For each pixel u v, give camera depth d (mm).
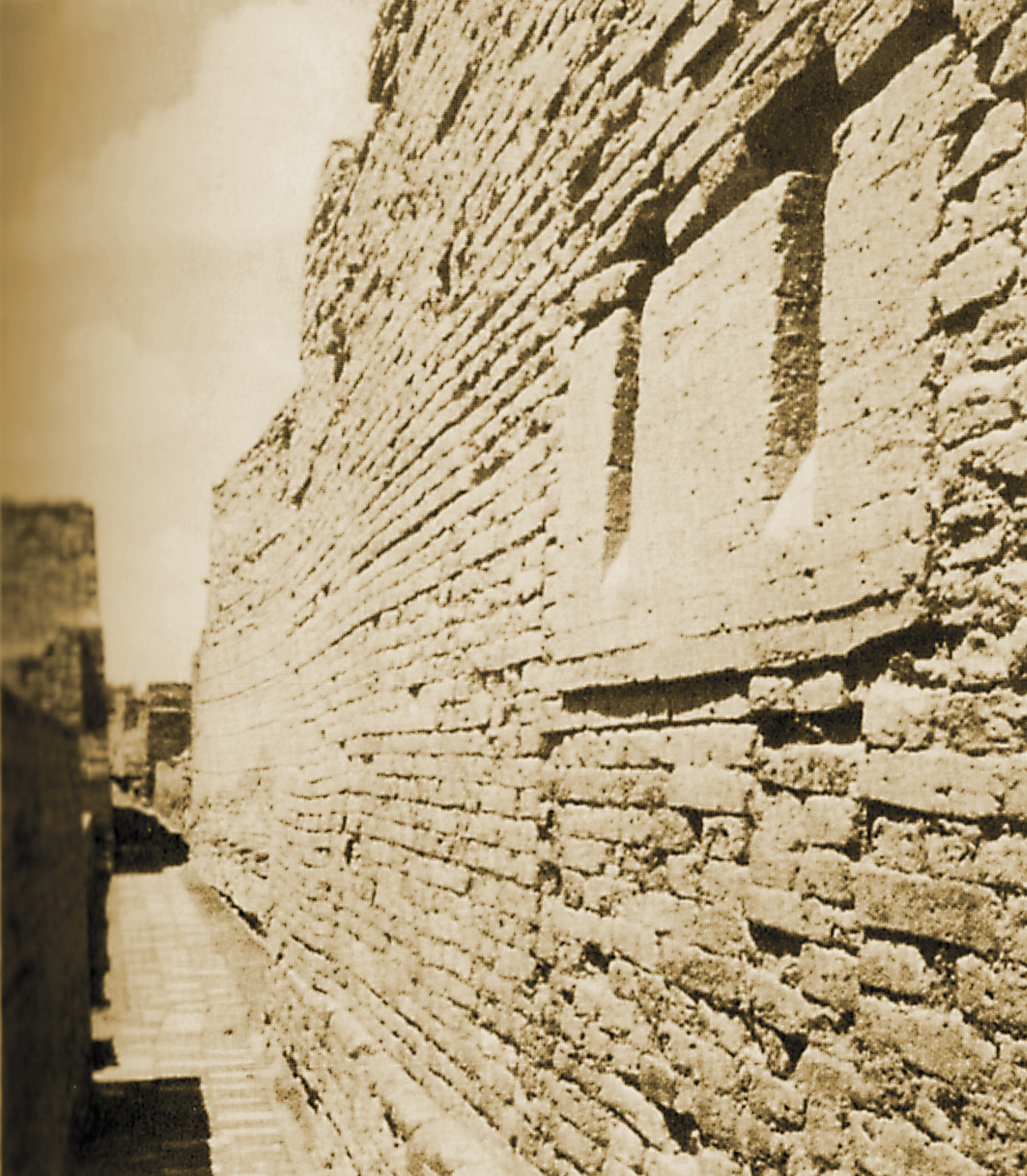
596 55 4438
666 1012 3635
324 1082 7289
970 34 2559
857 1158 2723
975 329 2543
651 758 3844
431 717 6285
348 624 8625
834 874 2906
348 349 9141
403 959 6422
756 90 3361
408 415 7109
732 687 3408
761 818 3236
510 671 5145
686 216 3793
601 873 4164
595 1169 3977
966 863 2486
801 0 3166
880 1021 2703
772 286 3268
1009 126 2473
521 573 5066
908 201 2729
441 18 6480
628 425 4246
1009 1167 2299
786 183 3271
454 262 6254
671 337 3846
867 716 2820
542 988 4594
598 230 4402
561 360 4746
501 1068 4875
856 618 2840
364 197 8508
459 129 6203
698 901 3514
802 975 3002
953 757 2533
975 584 2512
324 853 8836
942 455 2607
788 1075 3045
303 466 10953
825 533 2953
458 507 6039
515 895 4910
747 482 3303
